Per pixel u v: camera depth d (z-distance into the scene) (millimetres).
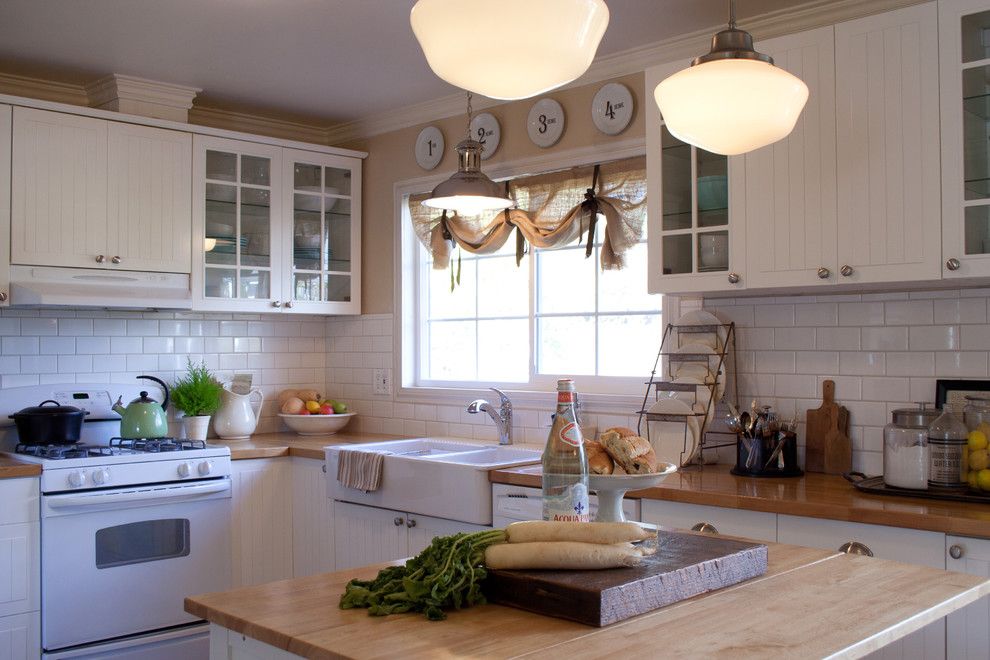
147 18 3514
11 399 4082
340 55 3949
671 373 3672
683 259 3344
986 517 2438
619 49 3822
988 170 2680
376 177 4977
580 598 1453
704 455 3602
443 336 4824
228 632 1589
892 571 1811
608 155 3945
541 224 4168
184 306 4277
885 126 2863
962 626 2424
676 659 1284
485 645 1349
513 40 1516
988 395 2988
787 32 3428
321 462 4164
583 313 4176
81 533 3586
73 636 3559
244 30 3648
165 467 3828
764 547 1790
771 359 3512
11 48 3836
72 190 3975
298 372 5145
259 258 4586
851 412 3309
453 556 1574
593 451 1790
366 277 5023
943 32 2760
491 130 4363
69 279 3961
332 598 1639
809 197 3023
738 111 1812
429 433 4699
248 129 4906
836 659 1308
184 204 4305
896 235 2838
